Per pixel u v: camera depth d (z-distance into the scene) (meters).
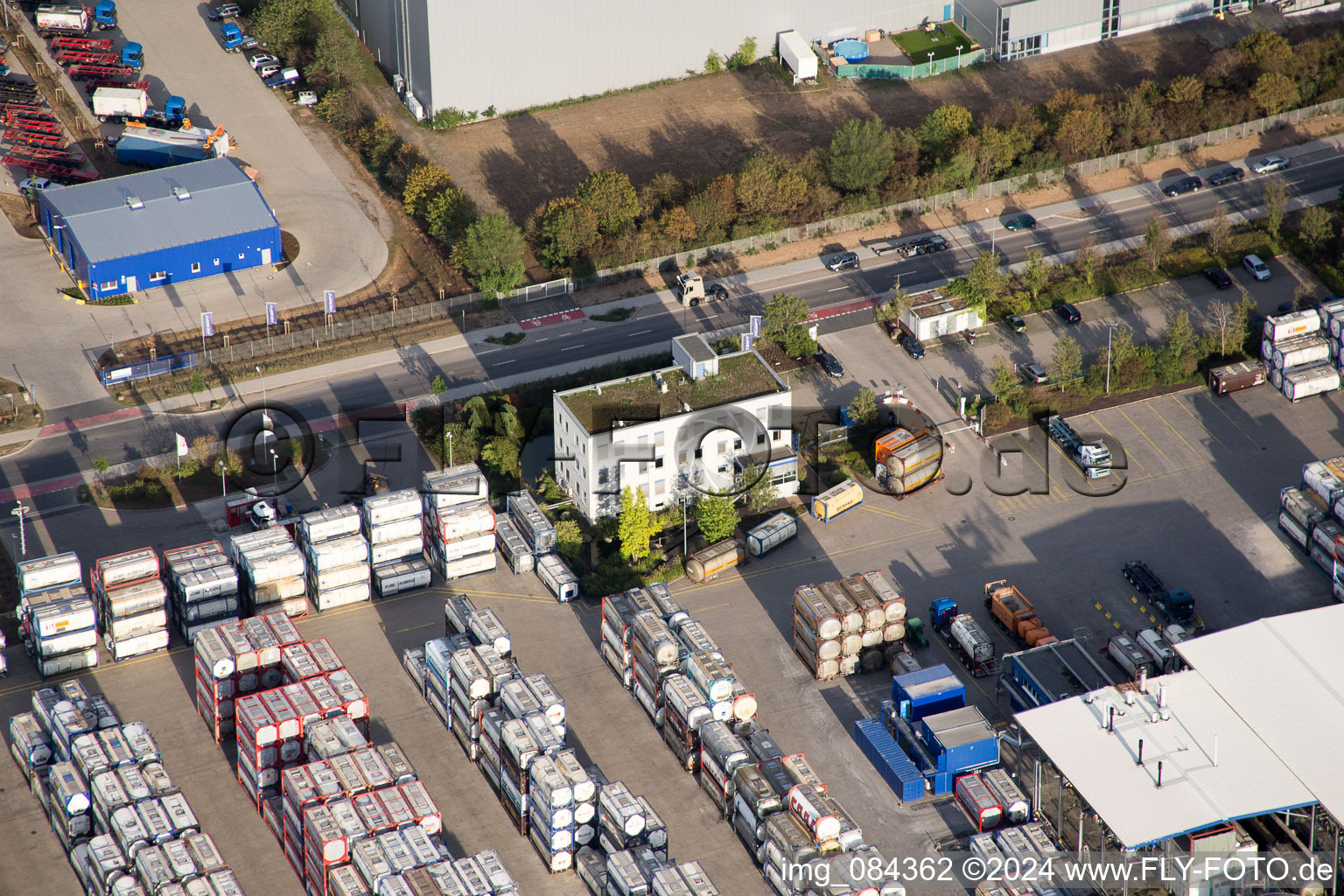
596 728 173.38
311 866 152.88
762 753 164.25
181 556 184.00
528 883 157.25
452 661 168.75
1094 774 154.88
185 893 146.12
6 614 186.25
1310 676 165.00
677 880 148.12
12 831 162.00
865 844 157.12
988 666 180.12
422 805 153.38
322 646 171.50
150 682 179.00
